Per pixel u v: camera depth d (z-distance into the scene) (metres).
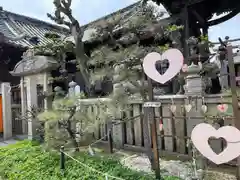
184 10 5.29
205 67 3.56
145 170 2.79
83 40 6.09
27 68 5.01
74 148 3.60
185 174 2.57
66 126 3.48
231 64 2.05
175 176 2.52
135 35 4.69
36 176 2.99
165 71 2.28
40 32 11.11
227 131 1.86
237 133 1.82
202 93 2.75
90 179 2.63
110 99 3.46
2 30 8.96
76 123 3.76
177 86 4.42
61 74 6.32
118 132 3.80
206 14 6.48
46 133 3.65
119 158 3.27
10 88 6.29
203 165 2.61
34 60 4.85
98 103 3.73
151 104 2.41
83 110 3.85
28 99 5.00
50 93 4.74
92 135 4.03
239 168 2.13
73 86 4.88
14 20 10.70
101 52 4.23
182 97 2.94
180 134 2.99
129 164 3.03
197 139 2.00
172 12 5.72
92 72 4.80
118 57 3.75
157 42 5.17
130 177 2.53
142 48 3.87
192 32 6.06
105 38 5.31
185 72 3.02
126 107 3.47
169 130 3.12
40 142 4.59
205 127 1.95
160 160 3.06
